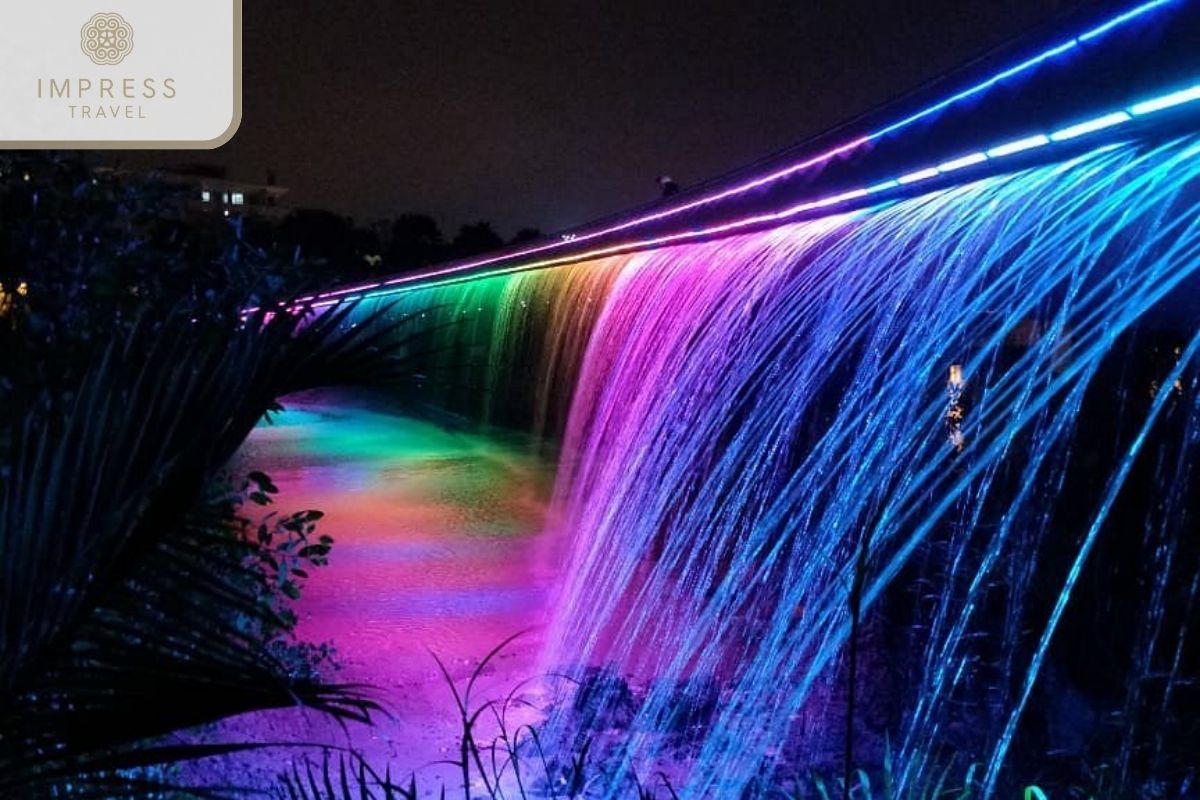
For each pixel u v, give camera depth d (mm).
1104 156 5402
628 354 14695
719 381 10883
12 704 2240
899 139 8109
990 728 5363
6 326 4344
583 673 7336
